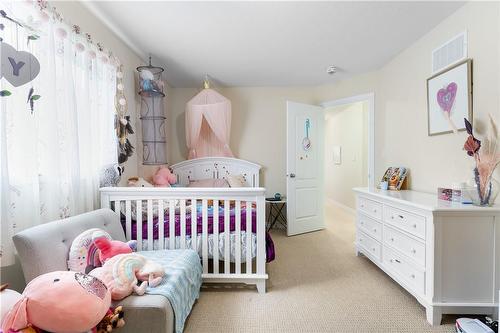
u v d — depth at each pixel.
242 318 1.78
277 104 4.24
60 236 1.43
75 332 1.03
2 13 1.28
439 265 1.68
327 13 2.14
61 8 1.80
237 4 2.02
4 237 1.31
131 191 2.10
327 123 6.75
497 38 1.78
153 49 2.84
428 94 2.45
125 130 2.55
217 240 2.13
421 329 1.66
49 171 1.61
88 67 1.99
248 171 4.07
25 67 1.37
